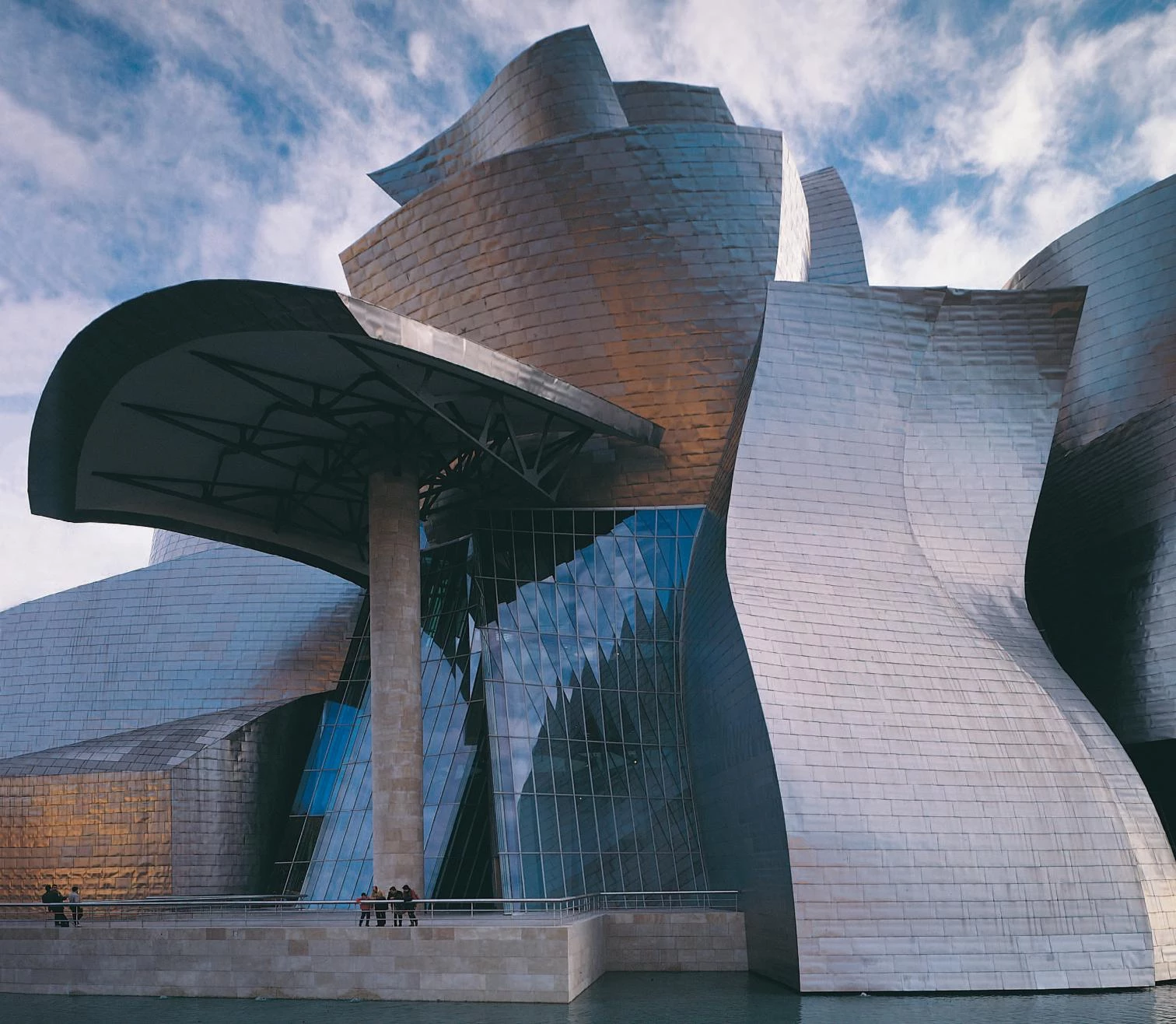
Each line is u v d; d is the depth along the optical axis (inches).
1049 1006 745.6
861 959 820.6
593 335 1320.1
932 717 916.6
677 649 1259.8
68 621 1605.6
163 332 863.1
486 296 1346.0
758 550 1010.7
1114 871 869.2
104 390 944.9
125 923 930.1
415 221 1370.6
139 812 1262.3
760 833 920.3
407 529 1111.0
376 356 923.4
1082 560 1275.8
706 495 1309.1
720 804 1056.8
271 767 1371.8
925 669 948.0
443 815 1173.7
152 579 1614.2
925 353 1127.0
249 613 1552.7
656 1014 722.2
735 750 989.8
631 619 1267.2
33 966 878.4
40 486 1093.8
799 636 951.0
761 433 1059.9
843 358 1105.4
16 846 1262.3
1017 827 872.9
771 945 898.7
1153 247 1293.1
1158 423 1138.0
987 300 1133.7
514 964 792.9
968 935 832.9
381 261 1406.3
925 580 1027.9
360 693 1444.4
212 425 1066.1
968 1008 735.7
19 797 1277.1
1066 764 909.8
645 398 1317.7
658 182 1312.7
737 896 1008.2
